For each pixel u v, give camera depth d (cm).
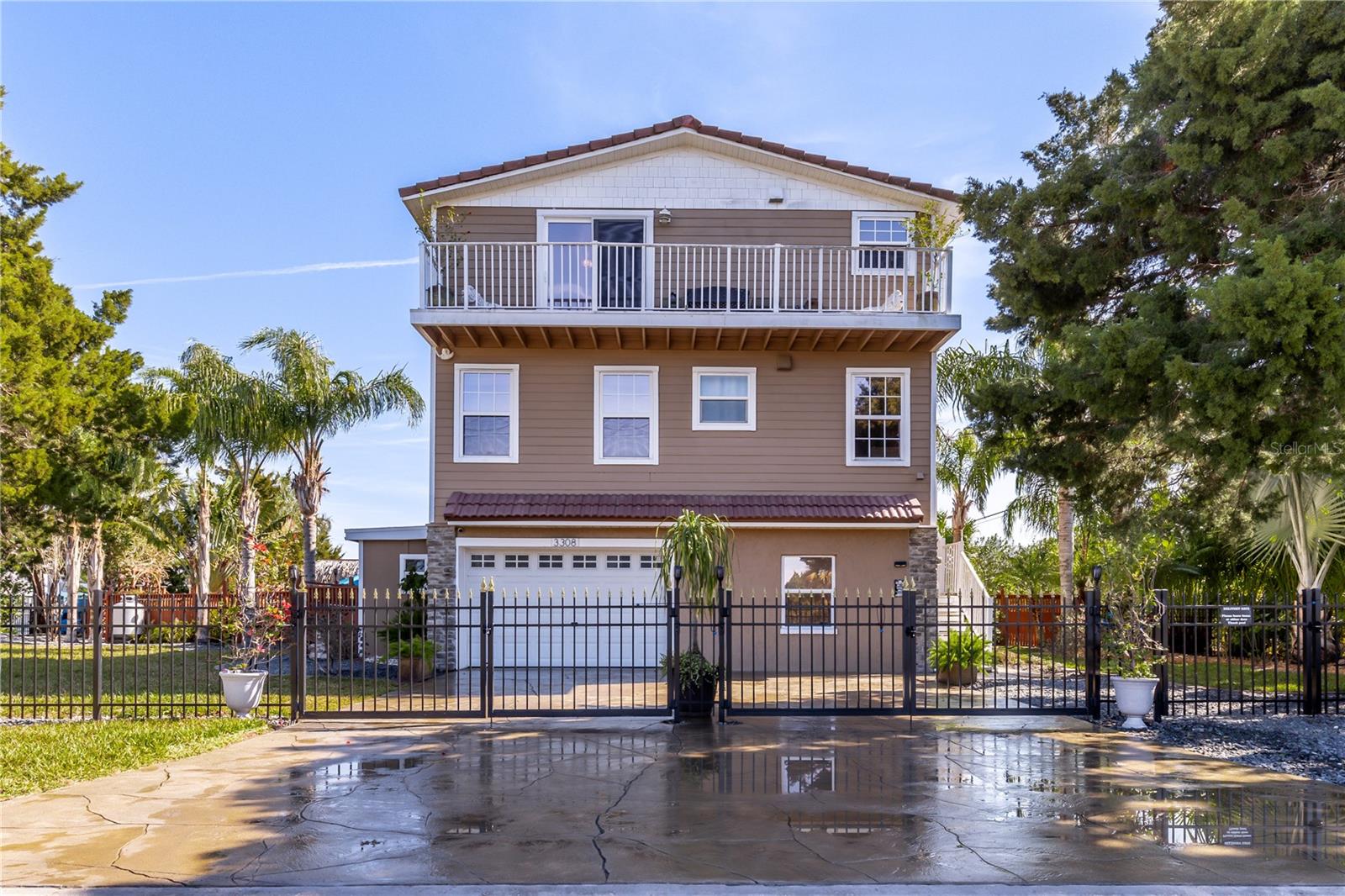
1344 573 1802
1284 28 1243
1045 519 2375
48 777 920
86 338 2495
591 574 1873
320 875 652
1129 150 1480
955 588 2078
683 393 1933
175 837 739
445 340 1872
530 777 938
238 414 2258
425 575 1984
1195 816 798
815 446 1930
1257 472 1600
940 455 2550
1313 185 1341
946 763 1003
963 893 618
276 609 1336
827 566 1858
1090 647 1274
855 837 738
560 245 1894
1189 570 1977
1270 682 1627
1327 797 862
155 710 1323
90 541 2892
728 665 1270
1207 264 1455
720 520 1803
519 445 1911
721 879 643
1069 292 1583
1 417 2122
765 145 1945
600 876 650
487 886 629
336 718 1265
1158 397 1311
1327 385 1095
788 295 1905
